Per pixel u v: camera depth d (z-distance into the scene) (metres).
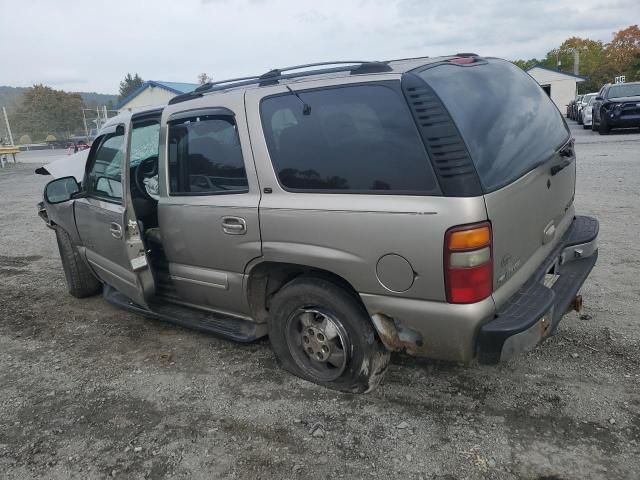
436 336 2.73
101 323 4.79
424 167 2.63
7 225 9.48
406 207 2.66
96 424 3.23
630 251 5.39
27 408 3.47
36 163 25.28
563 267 3.51
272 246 3.21
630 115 16.12
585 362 3.41
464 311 2.60
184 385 3.58
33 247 7.70
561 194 3.47
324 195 2.97
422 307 2.71
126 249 3.94
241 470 2.73
